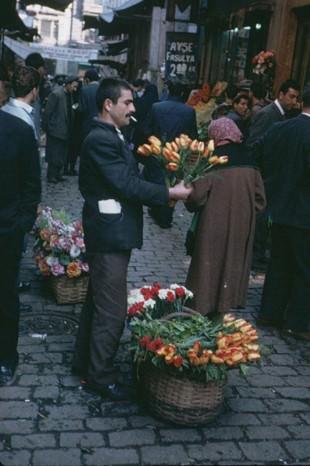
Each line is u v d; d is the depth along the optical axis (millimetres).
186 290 3830
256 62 9289
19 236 3412
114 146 3236
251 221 3992
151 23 20438
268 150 4551
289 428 3350
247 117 7027
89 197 3363
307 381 3936
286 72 9531
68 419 3240
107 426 3205
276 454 3098
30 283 5227
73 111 10125
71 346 4102
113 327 3389
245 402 3598
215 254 3961
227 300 3994
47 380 3623
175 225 7879
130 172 3252
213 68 14344
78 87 10547
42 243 4930
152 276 5777
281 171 4480
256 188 3990
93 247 3336
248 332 3379
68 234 4754
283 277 4688
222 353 3104
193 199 3885
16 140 3279
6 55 19922
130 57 28562
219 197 3889
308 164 4352
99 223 3297
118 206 3299
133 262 6148
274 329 4758
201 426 3275
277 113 5988
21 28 17125
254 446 3148
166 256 6457
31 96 4695
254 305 5266
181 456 3010
